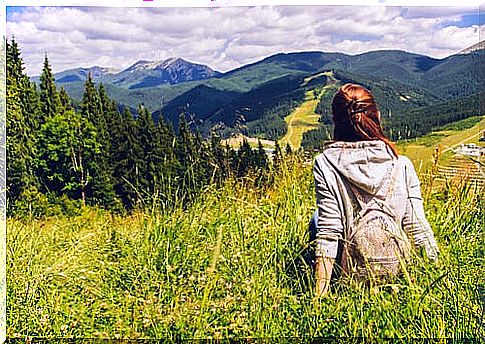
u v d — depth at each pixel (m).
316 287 2.35
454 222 2.86
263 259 2.61
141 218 3.27
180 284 2.46
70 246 3.03
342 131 2.41
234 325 2.16
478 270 2.31
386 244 2.29
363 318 2.10
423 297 2.08
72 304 2.44
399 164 2.36
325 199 2.37
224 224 2.91
